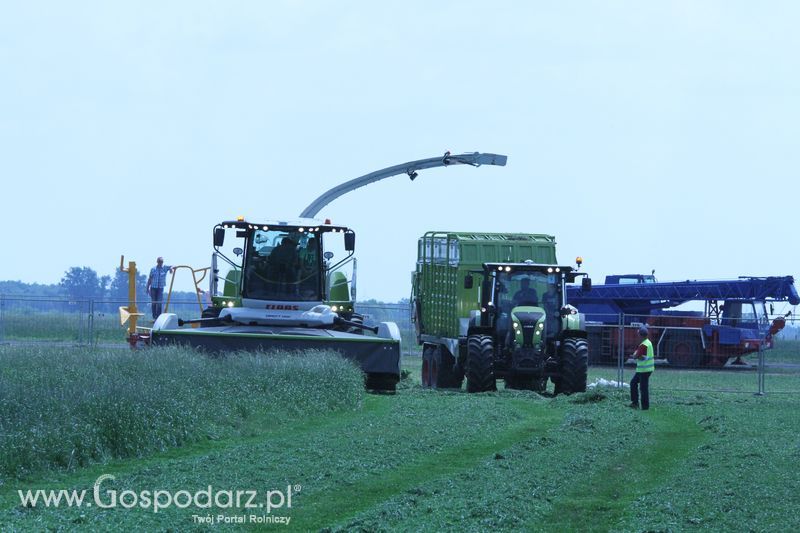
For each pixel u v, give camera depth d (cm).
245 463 4747
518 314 9331
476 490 4284
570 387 9262
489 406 7606
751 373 12812
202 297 10469
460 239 10338
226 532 3569
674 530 3538
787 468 4862
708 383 11112
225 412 5944
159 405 5350
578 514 3928
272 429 5931
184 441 5325
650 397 8831
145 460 4884
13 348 7288
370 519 3716
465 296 10244
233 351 8125
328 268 9094
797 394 9994
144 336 9219
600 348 15175
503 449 5584
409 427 6175
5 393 4953
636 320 14950
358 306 14000
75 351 7238
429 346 11206
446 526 3638
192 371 6506
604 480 4675
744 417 7175
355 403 7150
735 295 14825
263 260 8962
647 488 4472
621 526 3675
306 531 3641
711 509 3897
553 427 6700
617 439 5991
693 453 5544
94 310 13175
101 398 5072
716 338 14238
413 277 12162
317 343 8231
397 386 10250
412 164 13425
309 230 9025
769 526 3591
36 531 3403
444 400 8000
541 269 9650
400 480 4553
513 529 3653
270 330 8562
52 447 4562
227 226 8925
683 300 15262
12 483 4209
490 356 9231
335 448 5247
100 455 4794
